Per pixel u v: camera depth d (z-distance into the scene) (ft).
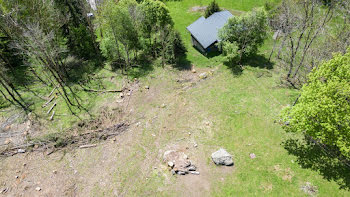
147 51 132.05
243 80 108.17
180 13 179.93
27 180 72.28
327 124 59.62
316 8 103.19
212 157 73.41
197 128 85.51
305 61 102.42
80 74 120.78
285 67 112.68
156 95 103.96
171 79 113.80
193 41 141.28
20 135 87.20
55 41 112.68
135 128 87.40
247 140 79.36
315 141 76.02
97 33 161.07
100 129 87.04
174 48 128.88
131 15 115.85
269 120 85.51
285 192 64.08
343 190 63.05
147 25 125.18
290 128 71.41
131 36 115.44
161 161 74.95
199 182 68.54
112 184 69.77
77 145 81.97
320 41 106.83
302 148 74.90
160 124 88.58
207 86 106.73
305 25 90.02
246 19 110.32
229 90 102.78
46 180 71.97
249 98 96.94
